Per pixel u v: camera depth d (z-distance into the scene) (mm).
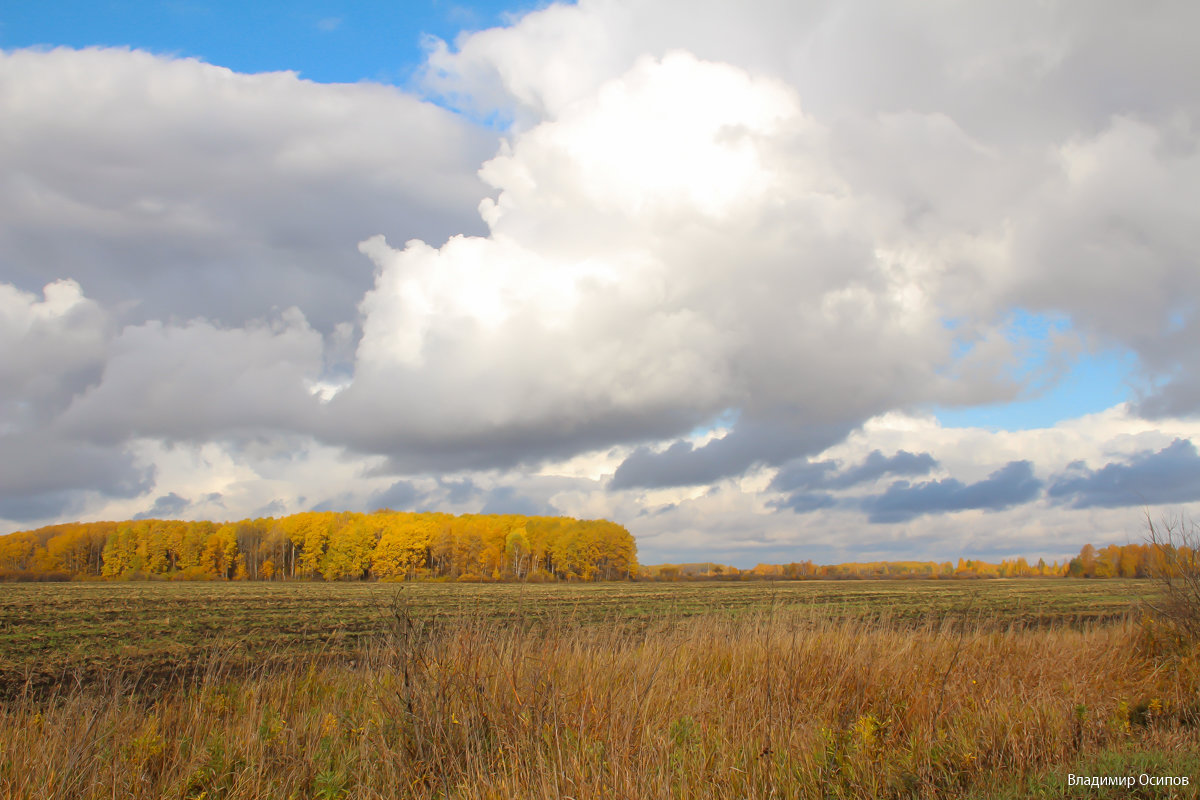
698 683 8062
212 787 5754
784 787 5480
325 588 66562
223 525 122188
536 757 5613
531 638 7477
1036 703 7160
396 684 6754
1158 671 9672
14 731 6199
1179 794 5082
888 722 6680
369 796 5457
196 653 19344
